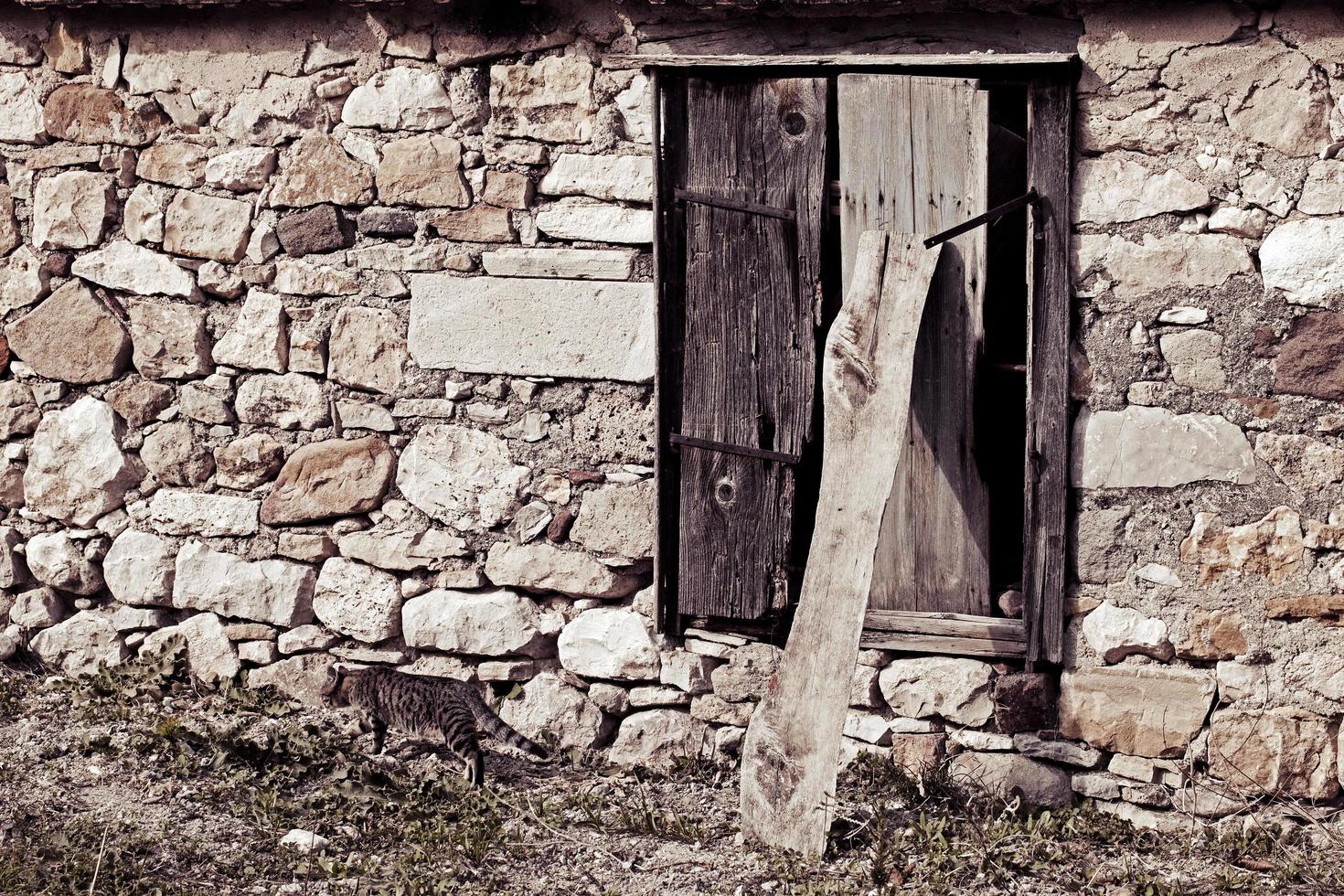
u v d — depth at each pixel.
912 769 4.99
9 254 5.81
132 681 5.68
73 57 5.64
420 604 5.51
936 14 4.82
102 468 5.78
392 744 5.39
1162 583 4.73
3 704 5.46
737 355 5.04
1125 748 4.80
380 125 5.38
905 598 5.04
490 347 5.33
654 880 4.30
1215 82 4.56
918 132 4.81
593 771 5.24
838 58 4.82
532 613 5.42
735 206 4.95
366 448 5.52
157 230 5.64
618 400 5.24
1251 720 4.66
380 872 4.23
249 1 5.32
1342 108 4.45
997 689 4.92
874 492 4.57
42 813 4.46
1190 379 4.66
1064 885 4.29
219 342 5.63
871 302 4.71
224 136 5.55
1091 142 4.70
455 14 5.26
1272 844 4.53
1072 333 4.79
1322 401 4.55
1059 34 4.71
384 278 5.44
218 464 5.70
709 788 5.10
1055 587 4.82
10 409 5.86
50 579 5.88
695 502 5.12
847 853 4.47
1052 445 4.79
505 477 5.38
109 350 5.73
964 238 4.84
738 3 4.86
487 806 4.77
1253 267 4.58
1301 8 4.46
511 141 5.27
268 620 5.69
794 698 4.54
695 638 5.27
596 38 5.14
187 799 4.68
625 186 5.14
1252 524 4.63
